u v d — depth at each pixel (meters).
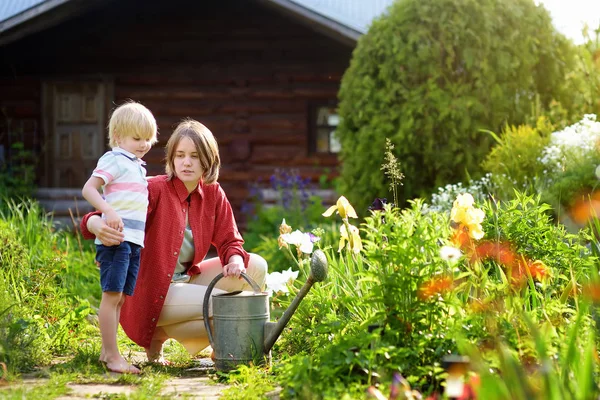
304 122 12.37
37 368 3.79
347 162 8.59
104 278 3.77
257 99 12.44
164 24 12.46
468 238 3.66
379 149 8.19
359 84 8.54
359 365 3.13
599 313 3.35
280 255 8.00
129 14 12.45
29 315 4.62
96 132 12.73
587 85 8.73
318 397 2.96
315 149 12.53
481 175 7.91
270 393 3.25
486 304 3.38
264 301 3.87
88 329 5.04
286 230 4.52
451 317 3.39
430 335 3.26
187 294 4.10
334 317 3.77
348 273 4.42
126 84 12.62
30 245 6.86
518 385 2.46
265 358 3.83
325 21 10.52
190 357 4.39
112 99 12.59
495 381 2.41
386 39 8.38
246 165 12.48
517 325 3.25
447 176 8.04
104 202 3.71
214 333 3.88
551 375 2.42
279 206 11.15
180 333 4.16
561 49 8.65
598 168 5.90
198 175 4.12
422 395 2.95
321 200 10.89
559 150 6.67
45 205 11.84
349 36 10.54
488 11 8.18
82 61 12.59
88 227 3.77
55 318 4.93
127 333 4.14
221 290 4.16
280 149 12.43
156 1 12.40
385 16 8.65
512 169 7.02
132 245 3.86
